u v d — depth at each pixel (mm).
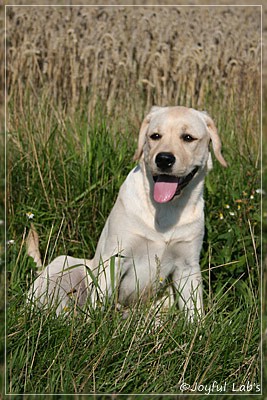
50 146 5258
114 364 3166
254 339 3496
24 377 3111
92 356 3195
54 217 4754
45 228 4758
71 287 4027
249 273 4113
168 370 3225
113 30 7391
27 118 5641
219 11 7848
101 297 3674
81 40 7043
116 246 4023
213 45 7012
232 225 4676
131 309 3500
